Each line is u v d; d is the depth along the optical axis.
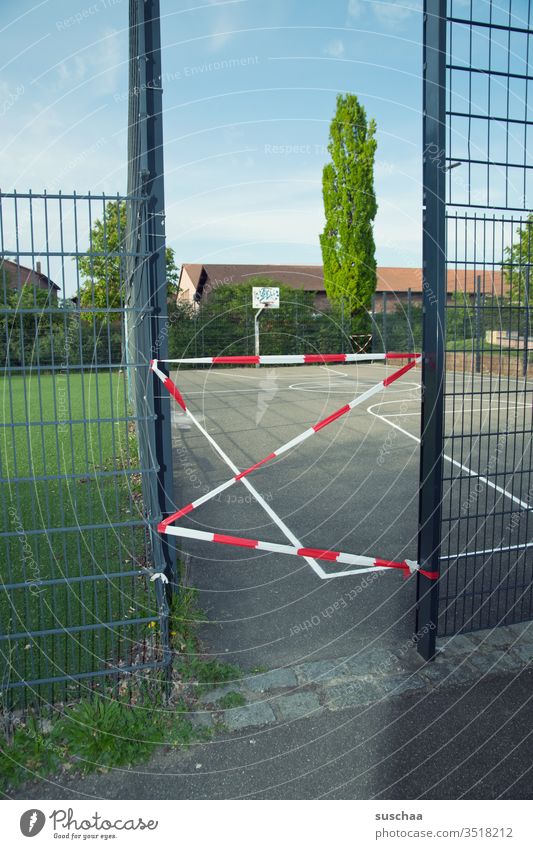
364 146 25.02
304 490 7.12
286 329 26.72
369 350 26.91
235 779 2.60
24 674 3.13
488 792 2.52
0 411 12.69
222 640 3.71
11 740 2.77
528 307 3.43
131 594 3.99
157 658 3.26
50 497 6.48
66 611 3.78
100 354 13.45
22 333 2.65
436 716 2.98
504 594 4.22
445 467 8.05
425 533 3.38
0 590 4.07
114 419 2.86
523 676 3.29
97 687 3.05
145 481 3.80
